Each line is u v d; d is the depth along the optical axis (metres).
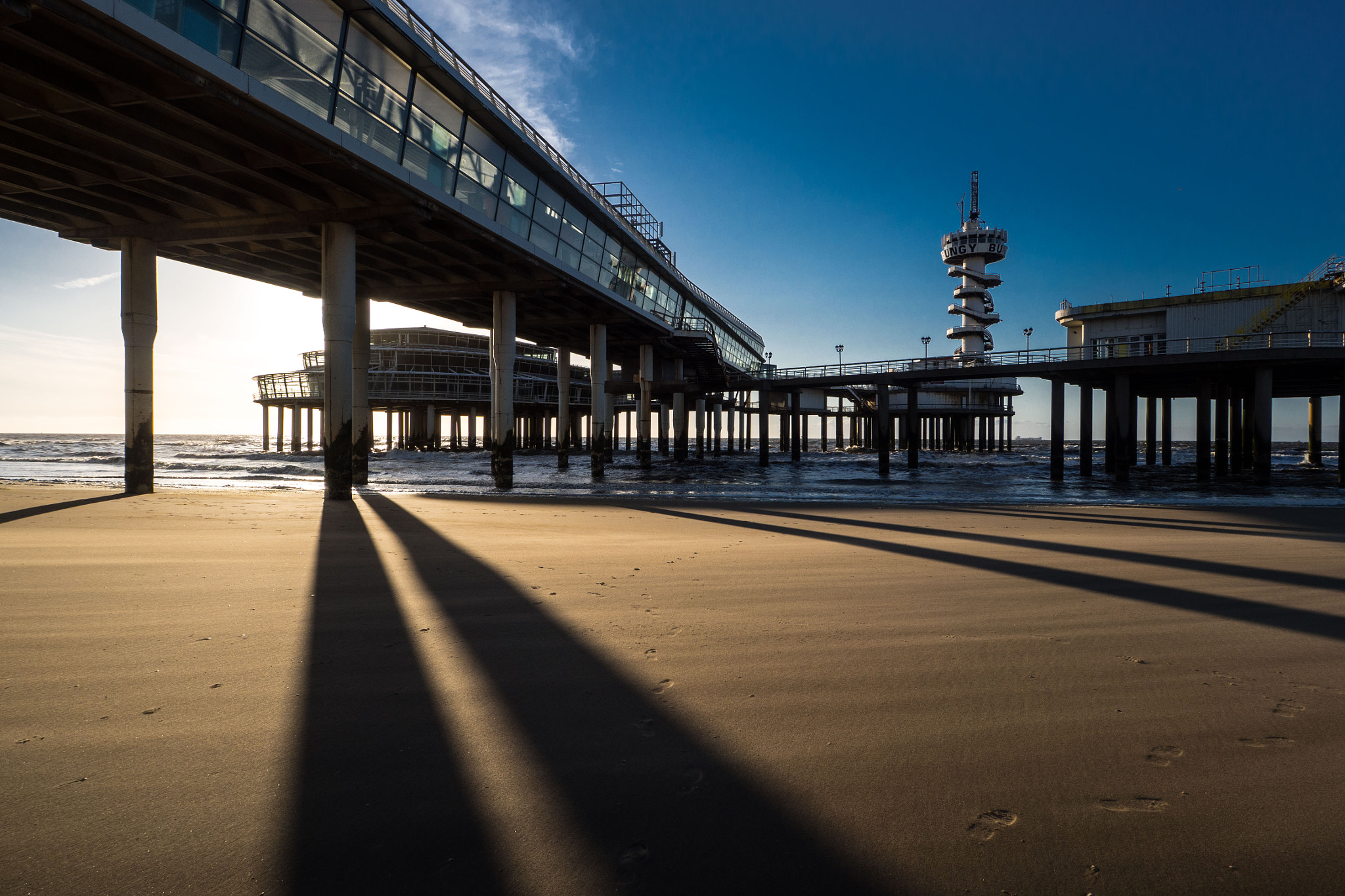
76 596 6.18
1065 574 8.01
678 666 4.47
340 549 9.13
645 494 21.12
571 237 26.38
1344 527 13.34
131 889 2.11
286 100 13.08
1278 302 34.00
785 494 21.91
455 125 19.00
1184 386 41.94
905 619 5.80
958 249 85.69
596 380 33.72
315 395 70.12
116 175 15.59
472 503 17.11
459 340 75.44
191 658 4.48
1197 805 2.75
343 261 17.31
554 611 5.91
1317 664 4.69
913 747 3.28
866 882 2.22
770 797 2.78
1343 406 29.30
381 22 15.27
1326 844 2.46
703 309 48.03
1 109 12.33
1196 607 6.34
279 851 2.34
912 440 42.00
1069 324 41.25
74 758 3.01
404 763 3.04
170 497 17.47
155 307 18.78
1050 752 3.24
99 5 9.88
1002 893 2.16
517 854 2.35
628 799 2.76
